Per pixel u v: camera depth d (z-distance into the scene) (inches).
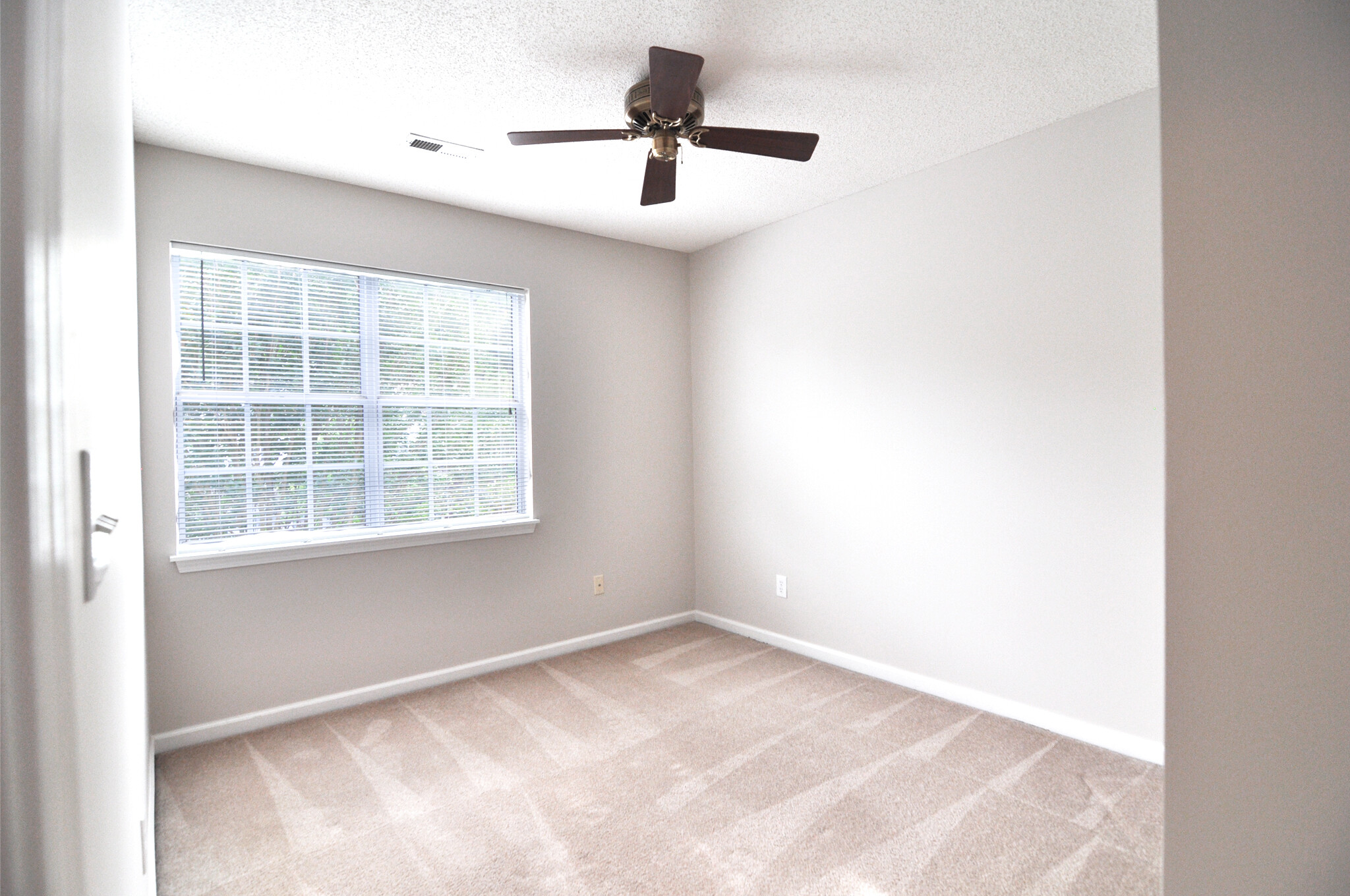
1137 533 95.6
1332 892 31.5
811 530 143.5
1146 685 95.3
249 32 76.9
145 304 102.3
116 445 40.2
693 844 78.2
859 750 100.5
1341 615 31.1
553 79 88.6
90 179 25.5
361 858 76.4
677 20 76.6
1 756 14.7
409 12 73.8
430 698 123.7
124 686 39.8
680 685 128.6
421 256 129.6
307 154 108.4
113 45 39.1
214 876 73.3
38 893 15.3
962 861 74.2
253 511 112.9
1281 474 32.6
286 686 114.0
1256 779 33.5
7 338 14.7
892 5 74.3
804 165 117.6
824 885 70.7
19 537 14.9
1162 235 35.8
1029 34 80.0
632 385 161.5
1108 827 79.7
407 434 129.1
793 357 146.1
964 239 114.6
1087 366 100.2
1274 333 32.6
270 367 114.6
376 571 123.7
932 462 120.6
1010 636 110.4
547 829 81.5
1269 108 32.7
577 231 152.3
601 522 155.5
